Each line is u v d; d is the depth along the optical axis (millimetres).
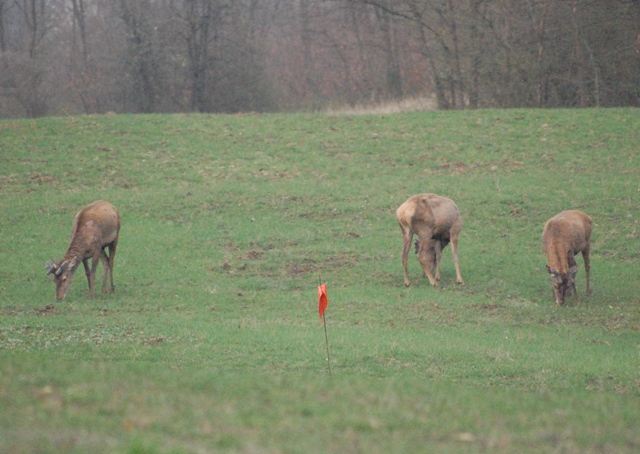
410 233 56719
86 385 23672
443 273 59750
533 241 66500
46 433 19281
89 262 61406
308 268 60375
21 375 24375
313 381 26797
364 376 33688
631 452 20984
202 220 71812
